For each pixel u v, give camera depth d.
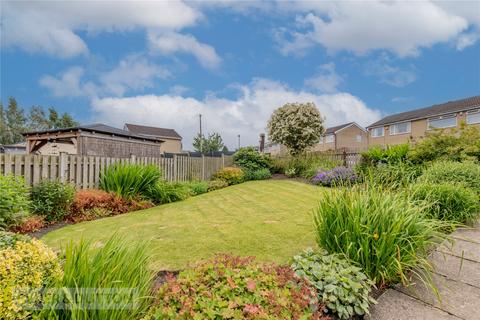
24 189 4.23
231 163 13.34
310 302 1.69
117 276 1.61
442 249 2.99
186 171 9.85
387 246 2.25
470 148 6.51
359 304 1.87
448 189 3.79
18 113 35.12
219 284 1.67
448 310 2.02
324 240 2.53
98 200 5.38
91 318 1.42
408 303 2.11
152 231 3.87
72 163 5.67
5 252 1.62
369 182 3.03
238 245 3.20
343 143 31.80
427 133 7.96
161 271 2.47
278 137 14.59
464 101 21.53
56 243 3.32
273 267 1.99
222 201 6.68
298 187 8.74
